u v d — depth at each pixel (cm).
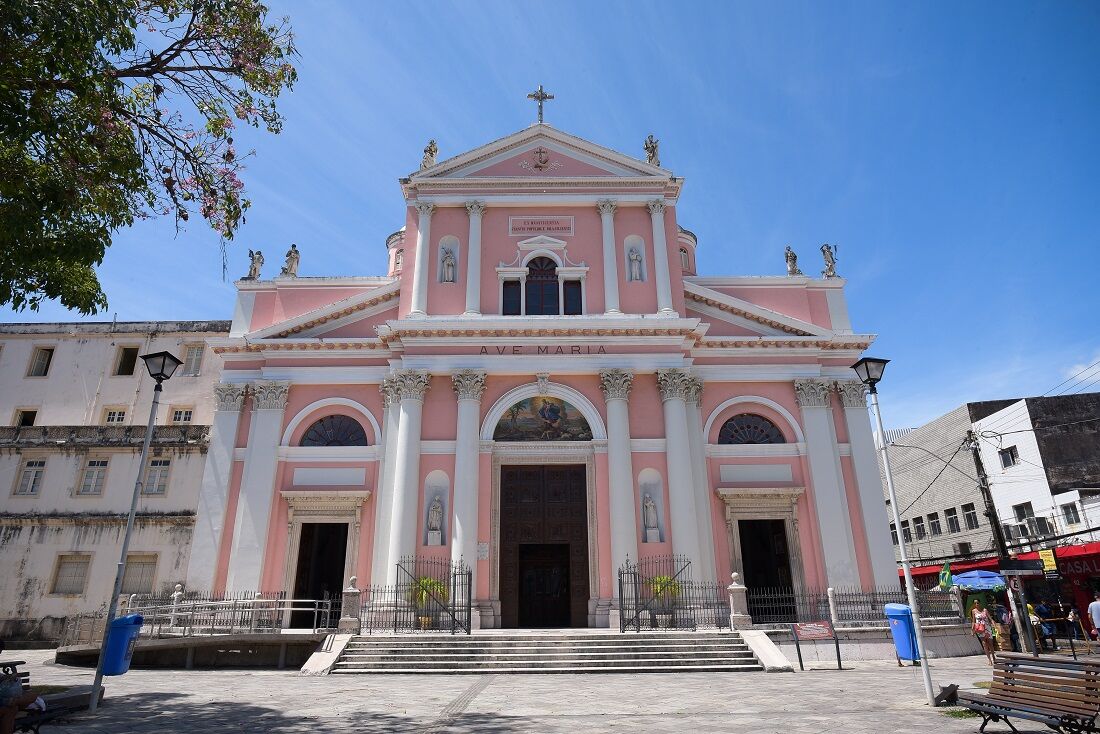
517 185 2514
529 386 2270
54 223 1026
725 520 2250
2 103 872
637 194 2514
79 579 2455
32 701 848
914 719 910
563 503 2217
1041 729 820
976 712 888
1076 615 2344
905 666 1587
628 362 2289
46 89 924
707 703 1073
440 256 2455
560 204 2503
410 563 2045
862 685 1260
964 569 3000
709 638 1666
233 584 2097
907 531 3994
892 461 4150
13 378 2956
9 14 819
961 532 3441
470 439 2169
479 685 1310
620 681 1359
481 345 2289
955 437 3512
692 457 2248
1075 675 740
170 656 1694
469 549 2048
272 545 2175
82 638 2284
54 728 895
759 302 2600
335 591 2331
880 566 2219
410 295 2391
